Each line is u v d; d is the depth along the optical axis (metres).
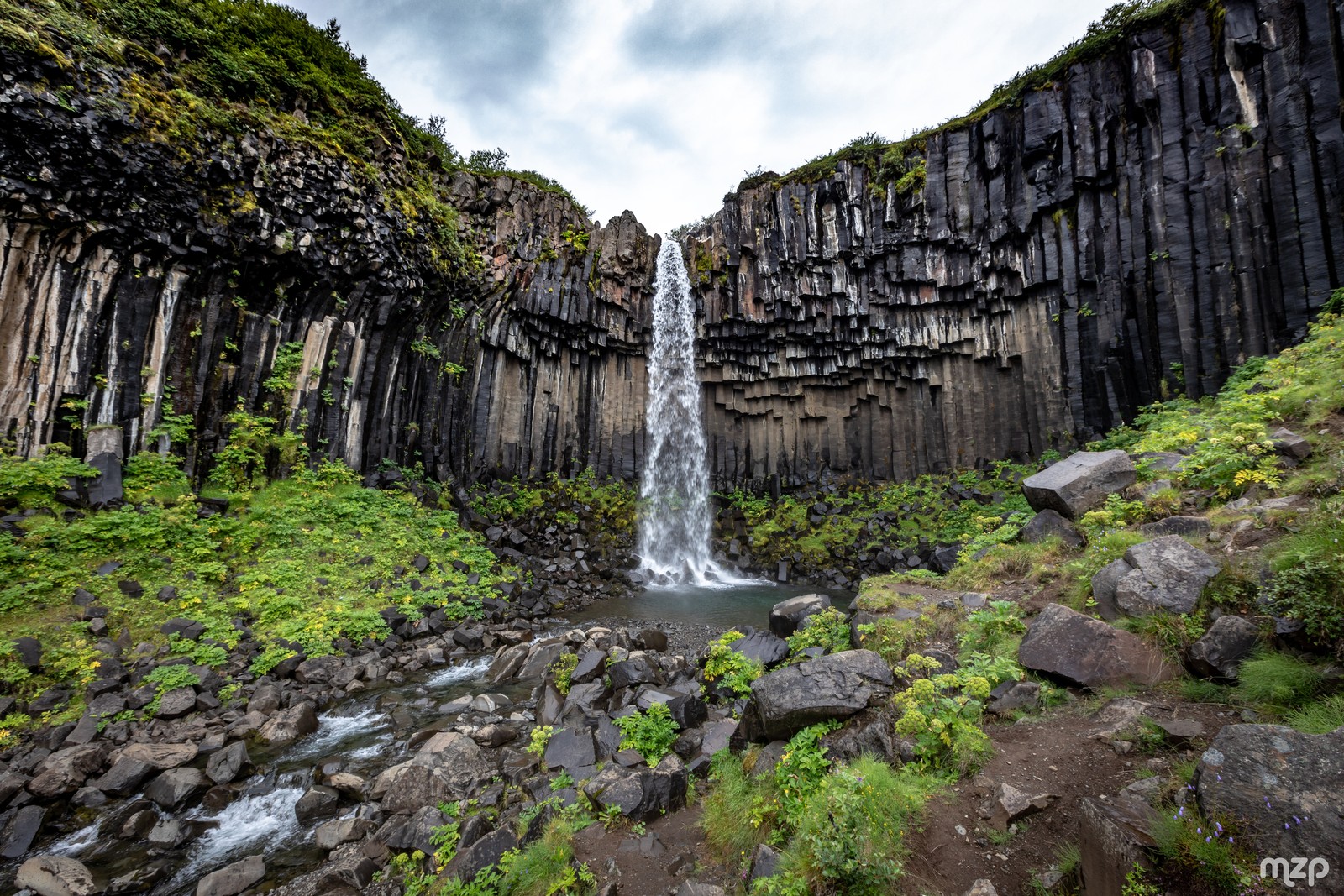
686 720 6.50
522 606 14.77
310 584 11.80
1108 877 2.83
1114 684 4.51
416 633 11.80
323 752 7.42
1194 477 7.12
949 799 3.79
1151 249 17.36
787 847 3.85
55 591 9.09
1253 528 5.45
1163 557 5.18
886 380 24.59
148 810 6.01
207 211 12.96
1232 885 2.50
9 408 10.84
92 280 11.84
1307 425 7.46
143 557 10.46
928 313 23.14
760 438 26.48
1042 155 19.92
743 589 19.61
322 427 15.66
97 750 6.68
